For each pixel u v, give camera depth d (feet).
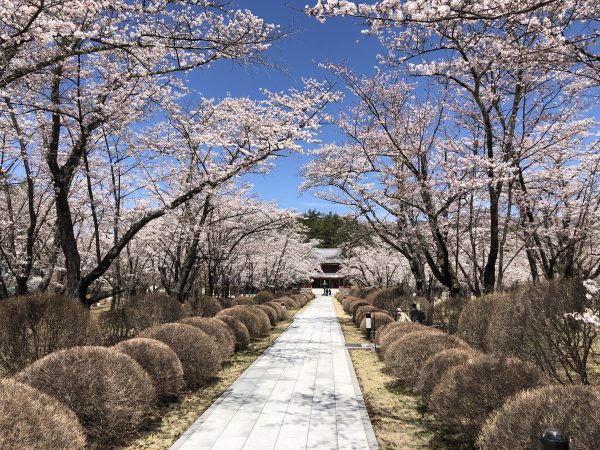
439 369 17.85
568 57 16.97
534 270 38.19
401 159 40.19
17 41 17.98
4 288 40.78
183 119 39.52
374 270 103.45
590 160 34.12
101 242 54.85
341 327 54.39
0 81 18.21
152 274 64.23
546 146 32.19
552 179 35.83
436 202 38.34
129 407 14.74
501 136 34.83
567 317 15.56
